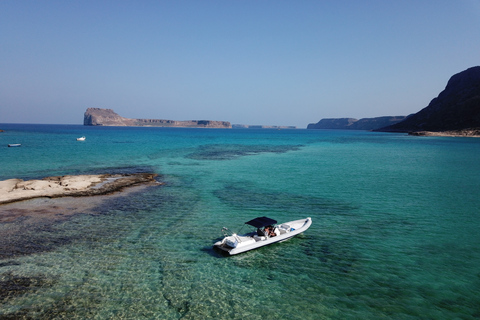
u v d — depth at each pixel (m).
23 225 18.23
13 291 11.12
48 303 10.45
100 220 19.33
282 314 10.05
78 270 12.75
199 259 14.05
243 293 11.31
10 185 27.38
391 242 15.95
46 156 50.50
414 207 22.36
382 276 12.50
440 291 11.40
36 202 23.48
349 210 21.70
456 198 25.06
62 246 15.19
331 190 28.00
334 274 12.71
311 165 45.06
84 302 10.54
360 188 28.86
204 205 23.02
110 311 10.09
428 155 60.06
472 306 10.47
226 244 14.81
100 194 26.12
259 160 51.38
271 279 12.32
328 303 10.67
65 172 36.75
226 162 48.22
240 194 26.52
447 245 15.55
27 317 9.69
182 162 47.56
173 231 17.52
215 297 11.01
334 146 88.25
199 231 17.55
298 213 21.05
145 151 63.94
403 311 10.20
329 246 15.52
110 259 13.83
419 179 33.53
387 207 22.39
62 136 113.62
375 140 123.56
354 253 14.70
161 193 26.88
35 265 13.13
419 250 14.98
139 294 11.10
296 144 98.44
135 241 15.97
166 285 11.75
